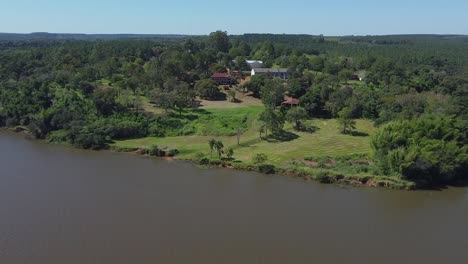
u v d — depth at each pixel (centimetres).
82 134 13700
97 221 8125
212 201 9300
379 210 9100
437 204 9550
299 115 14775
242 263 6850
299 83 18100
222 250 7206
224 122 15350
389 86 18938
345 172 10906
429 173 10619
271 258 7019
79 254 6944
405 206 9369
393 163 10644
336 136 13912
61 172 11019
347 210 9044
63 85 17300
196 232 7800
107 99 15388
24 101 16100
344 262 7000
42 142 14200
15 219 8106
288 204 9250
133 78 18050
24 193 9438
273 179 10888
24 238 7406
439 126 11344
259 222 8294
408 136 11119
